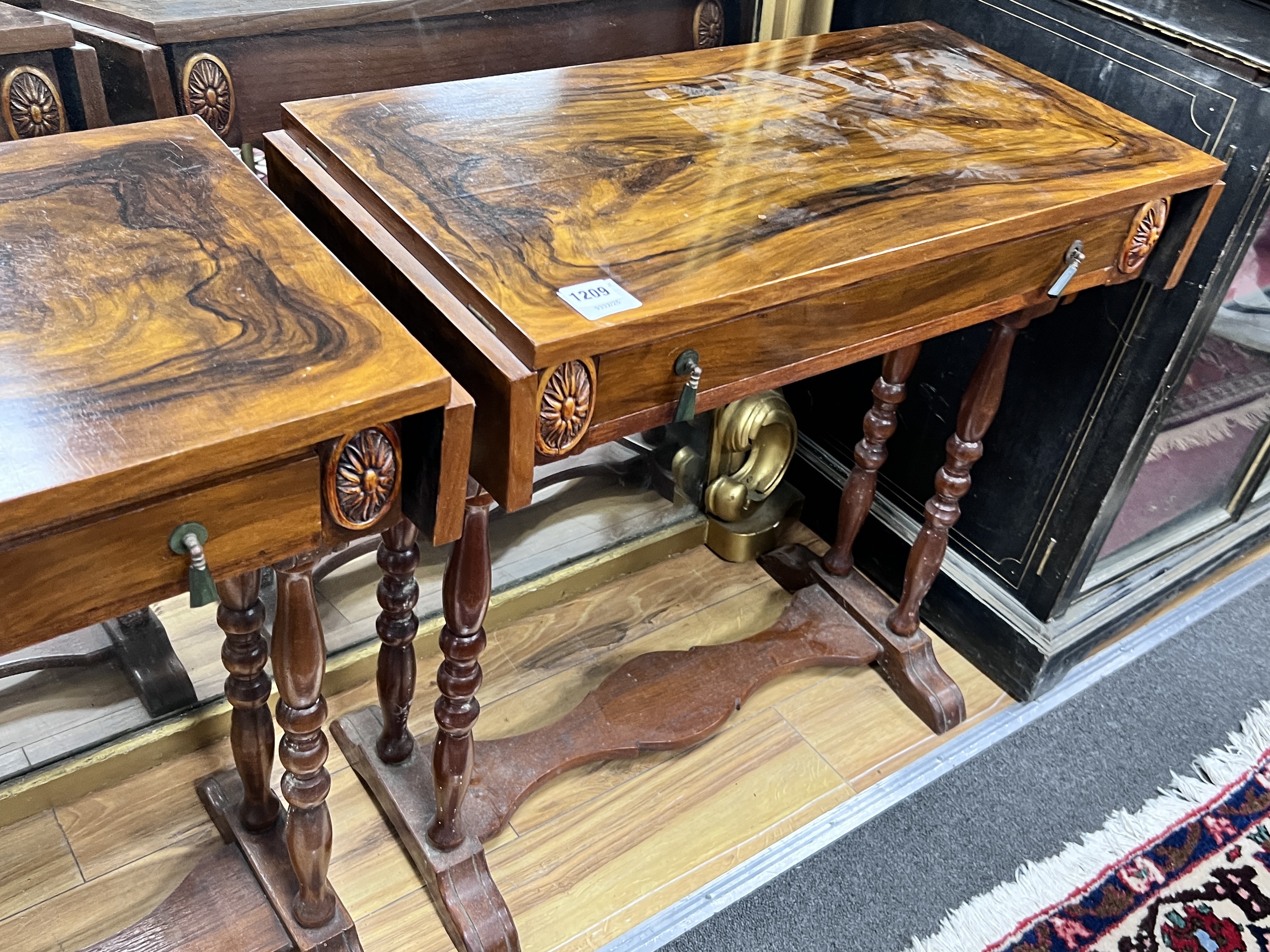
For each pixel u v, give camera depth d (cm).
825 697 152
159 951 105
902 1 140
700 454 167
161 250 78
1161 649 165
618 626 159
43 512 59
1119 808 140
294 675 87
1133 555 161
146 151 89
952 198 96
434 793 127
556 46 124
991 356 123
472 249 80
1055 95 120
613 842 130
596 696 138
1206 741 150
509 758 129
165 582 69
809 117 108
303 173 89
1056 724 151
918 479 162
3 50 91
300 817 97
